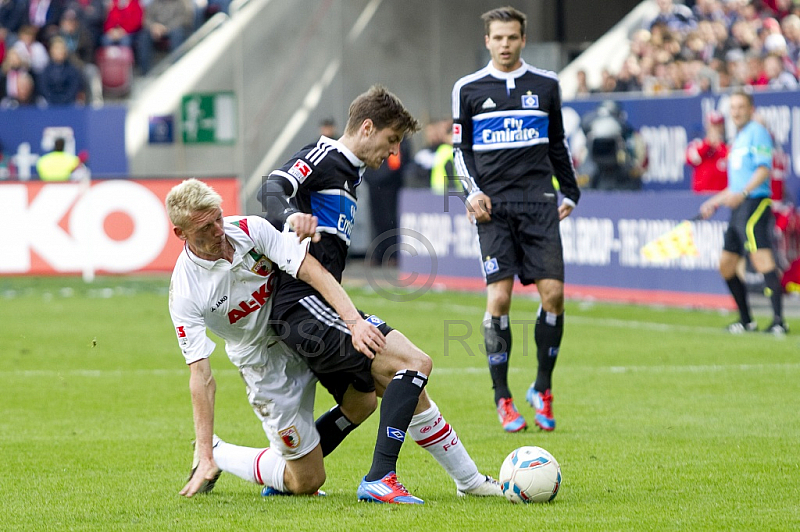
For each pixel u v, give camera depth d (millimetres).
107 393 29016
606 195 49844
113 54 75062
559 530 15117
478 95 24750
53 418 25578
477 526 15336
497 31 24656
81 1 78000
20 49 71750
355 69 73438
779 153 49875
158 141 71125
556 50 70812
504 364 24359
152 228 57594
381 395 17625
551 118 25078
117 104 70188
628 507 16609
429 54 74750
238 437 23359
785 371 31547
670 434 23031
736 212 39688
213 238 16031
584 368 32625
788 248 49812
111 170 69000
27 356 35500
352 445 22609
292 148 72312
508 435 23328
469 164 24984
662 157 55531
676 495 17500
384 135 17672
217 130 71500
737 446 21641
